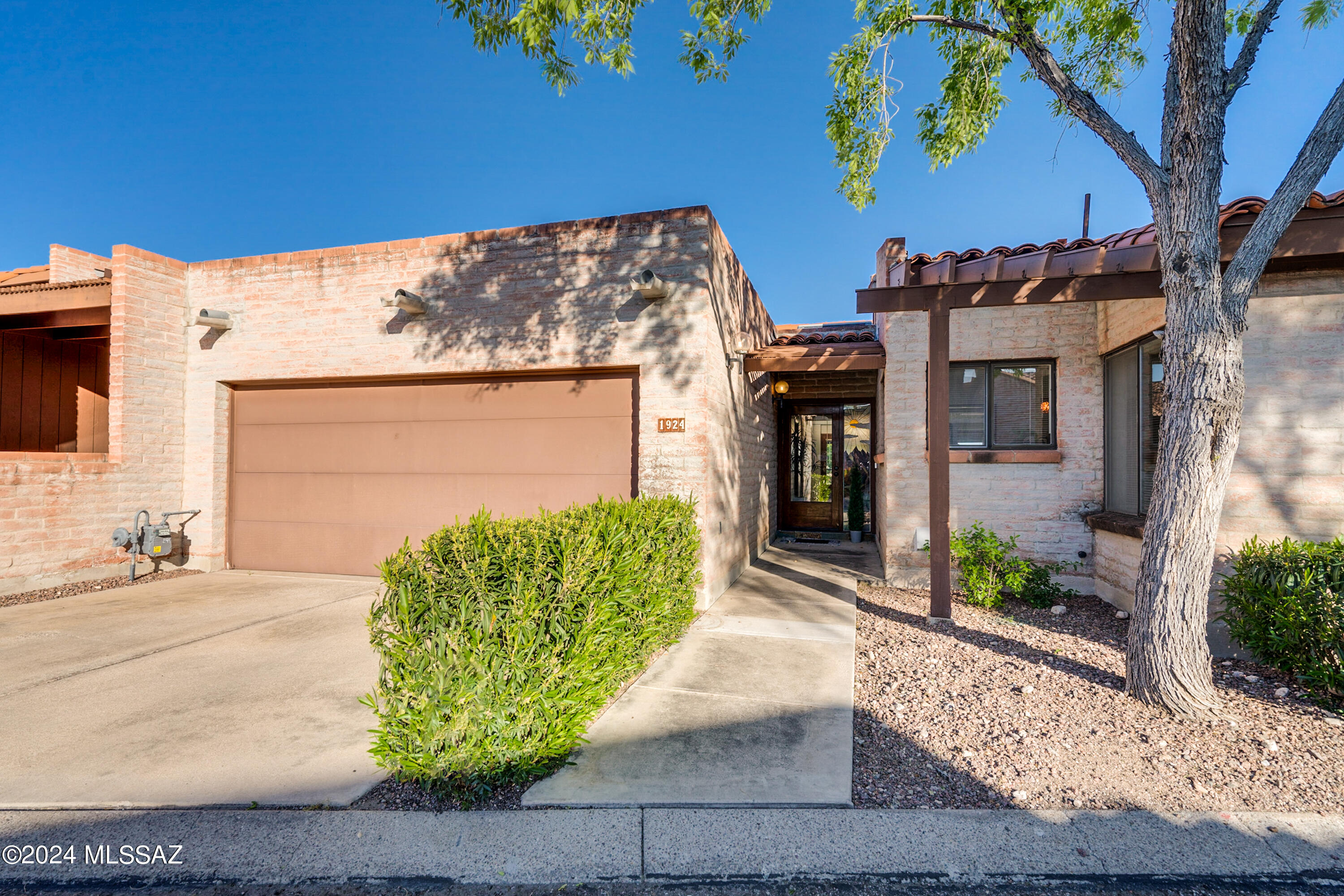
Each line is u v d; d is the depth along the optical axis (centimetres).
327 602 661
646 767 305
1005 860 241
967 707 381
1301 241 441
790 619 595
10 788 289
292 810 271
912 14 528
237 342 814
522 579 287
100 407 1057
